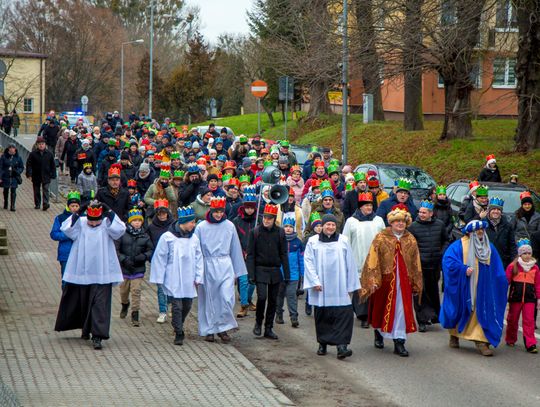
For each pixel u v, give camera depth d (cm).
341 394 1002
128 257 1305
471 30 2706
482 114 3956
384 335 1194
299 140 4375
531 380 1064
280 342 1264
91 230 1164
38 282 1625
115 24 8738
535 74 2697
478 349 1216
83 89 8131
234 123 6231
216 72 7025
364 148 3659
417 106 3738
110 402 903
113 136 3538
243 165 2194
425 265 1347
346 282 1170
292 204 1527
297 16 3331
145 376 1027
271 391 984
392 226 1198
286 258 1278
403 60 2847
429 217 1357
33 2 7988
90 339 1205
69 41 8038
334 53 2973
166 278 1209
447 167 2953
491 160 2111
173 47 9619
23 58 7438
